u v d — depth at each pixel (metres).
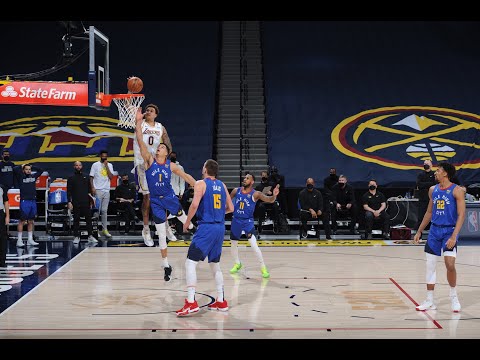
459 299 8.19
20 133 18.20
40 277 9.88
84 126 18.58
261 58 22.17
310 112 19.42
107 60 11.53
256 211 15.96
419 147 17.94
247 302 8.07
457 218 7.27
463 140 18.12
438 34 22.64
